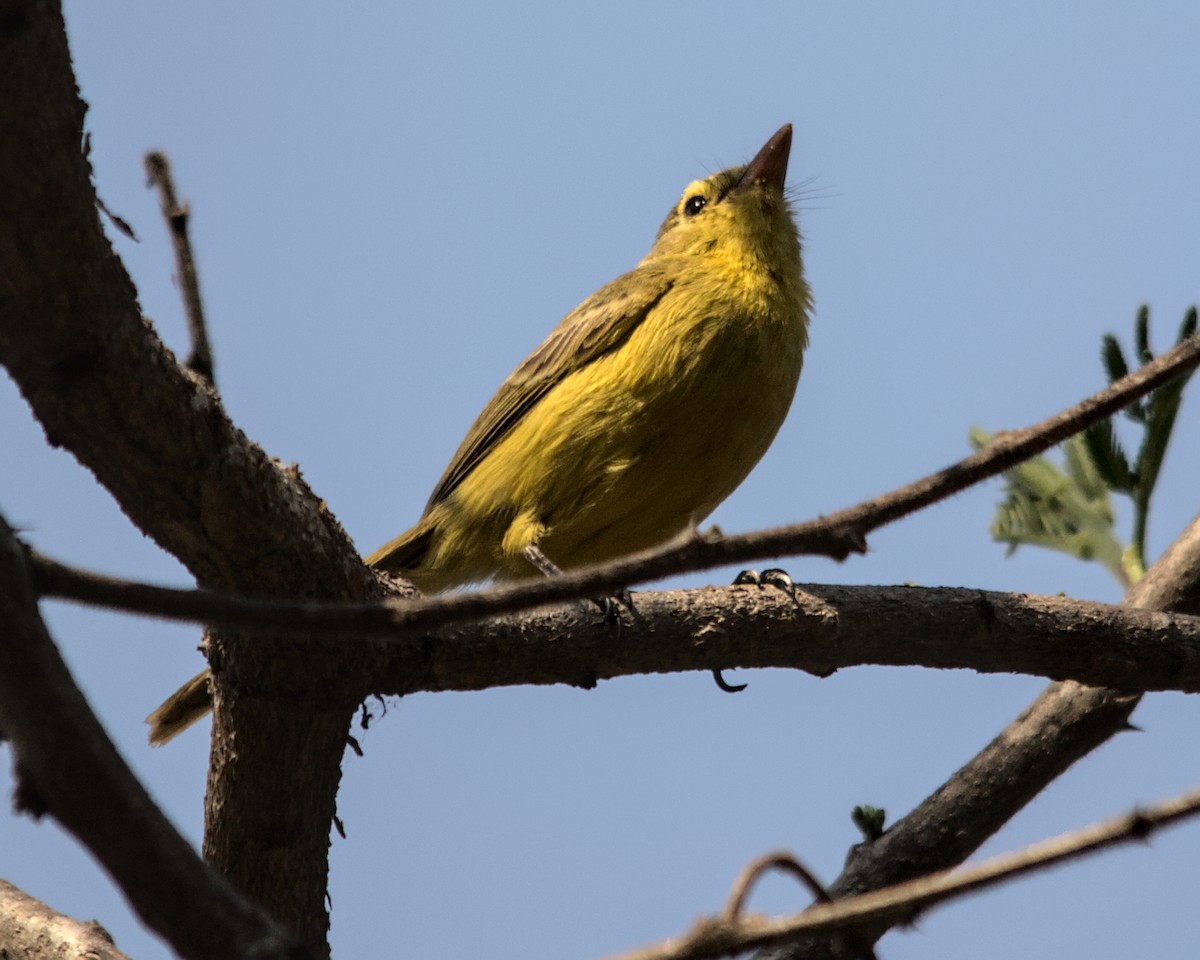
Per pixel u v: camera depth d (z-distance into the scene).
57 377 8.03
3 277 7.52
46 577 5.15
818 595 11.01
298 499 9.41
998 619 11.00
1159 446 11.29
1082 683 11.12
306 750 10.04
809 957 9.76
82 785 5.00
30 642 4.99
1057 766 11.09
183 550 9.36
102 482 8.91
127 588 5.21
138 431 8.43
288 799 10.21
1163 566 11.79
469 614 5.46
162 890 5.05
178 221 8.18
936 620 10.98
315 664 9.53
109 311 7.91
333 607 5.39
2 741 5.21
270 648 9.41
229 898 5.14
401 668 10.41
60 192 7.24
